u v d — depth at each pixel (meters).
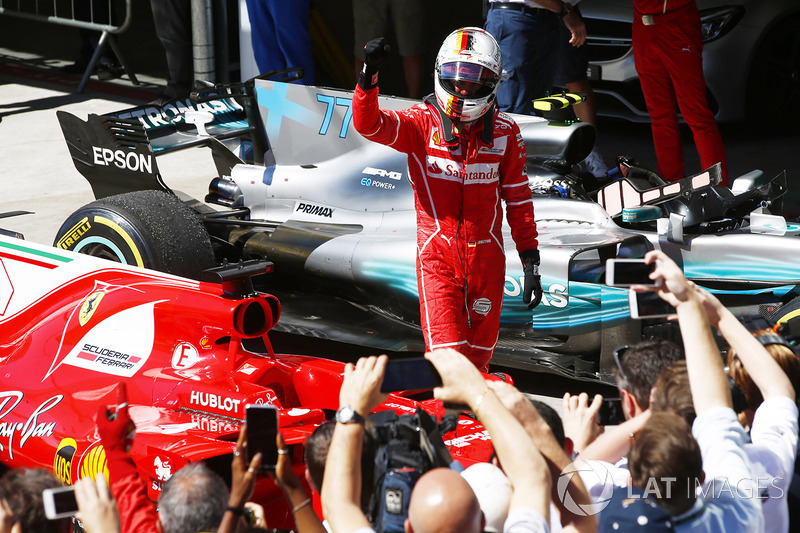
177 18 39.25
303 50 33.09
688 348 8.55
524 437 7.92
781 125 33.53
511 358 18.36
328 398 14.09
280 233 20.91
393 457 8.64
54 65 48.78
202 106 24.11
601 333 17.14
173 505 8.42
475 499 7.28
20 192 30.95
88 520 7.66
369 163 20.73
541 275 17.52
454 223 15.01
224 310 13.80
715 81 32.59
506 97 25.66
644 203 18.44
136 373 14.20
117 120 21.58
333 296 20.56
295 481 8.54
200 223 20.28
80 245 20.25
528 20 24.75
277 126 21.89
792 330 15.86
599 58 33.91
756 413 9.06
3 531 8.14
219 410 13.33
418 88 34.25
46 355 15.06
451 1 42.19
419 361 8.43
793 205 27.30
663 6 24.70
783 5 31.44
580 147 19.77
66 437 13.65
